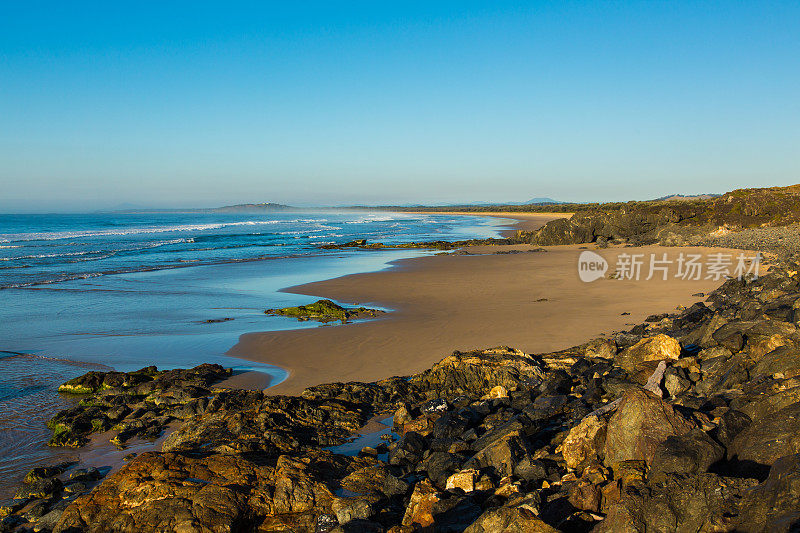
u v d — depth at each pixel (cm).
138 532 647
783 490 439
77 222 14462
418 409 1064
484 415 984
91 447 1005
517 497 591
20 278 3328
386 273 3356
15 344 1756
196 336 1820
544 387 1065
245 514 675
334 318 2052
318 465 808
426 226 11156
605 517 521
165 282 3142
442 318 1958
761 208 5728
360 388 1185
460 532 564
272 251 5366
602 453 689
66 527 671
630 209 6575
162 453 796
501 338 1627
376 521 638
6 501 816
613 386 959
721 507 474
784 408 601
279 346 1652
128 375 1384
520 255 4319
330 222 13975
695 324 1437
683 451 557
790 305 1247
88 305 2414
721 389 857
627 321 1788
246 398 1161
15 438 1052
